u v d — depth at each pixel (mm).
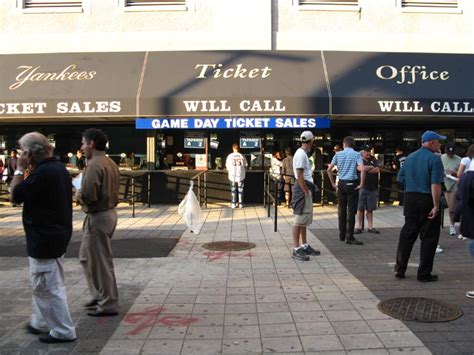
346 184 8781
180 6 13945
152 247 8445
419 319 4910
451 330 4621
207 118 12602
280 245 8602
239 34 13875
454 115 12617
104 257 5105
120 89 12602
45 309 4371
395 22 14117
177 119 12641
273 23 14016
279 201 14164
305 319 4980
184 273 6793
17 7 14078
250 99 12328
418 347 4254
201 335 4605
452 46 14117
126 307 5402
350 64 13219
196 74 12875
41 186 4223
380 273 6734
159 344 4406
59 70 13141
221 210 13180
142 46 13914
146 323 4926
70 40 13977
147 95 12414
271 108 12312
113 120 14195
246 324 4871
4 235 9703
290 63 13172
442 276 6555
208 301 5590
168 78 12812
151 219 11703
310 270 6918
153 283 6324
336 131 14719
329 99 12367
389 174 14625
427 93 12656
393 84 12789
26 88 12758
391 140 14820
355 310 5223
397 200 14656
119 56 13492
